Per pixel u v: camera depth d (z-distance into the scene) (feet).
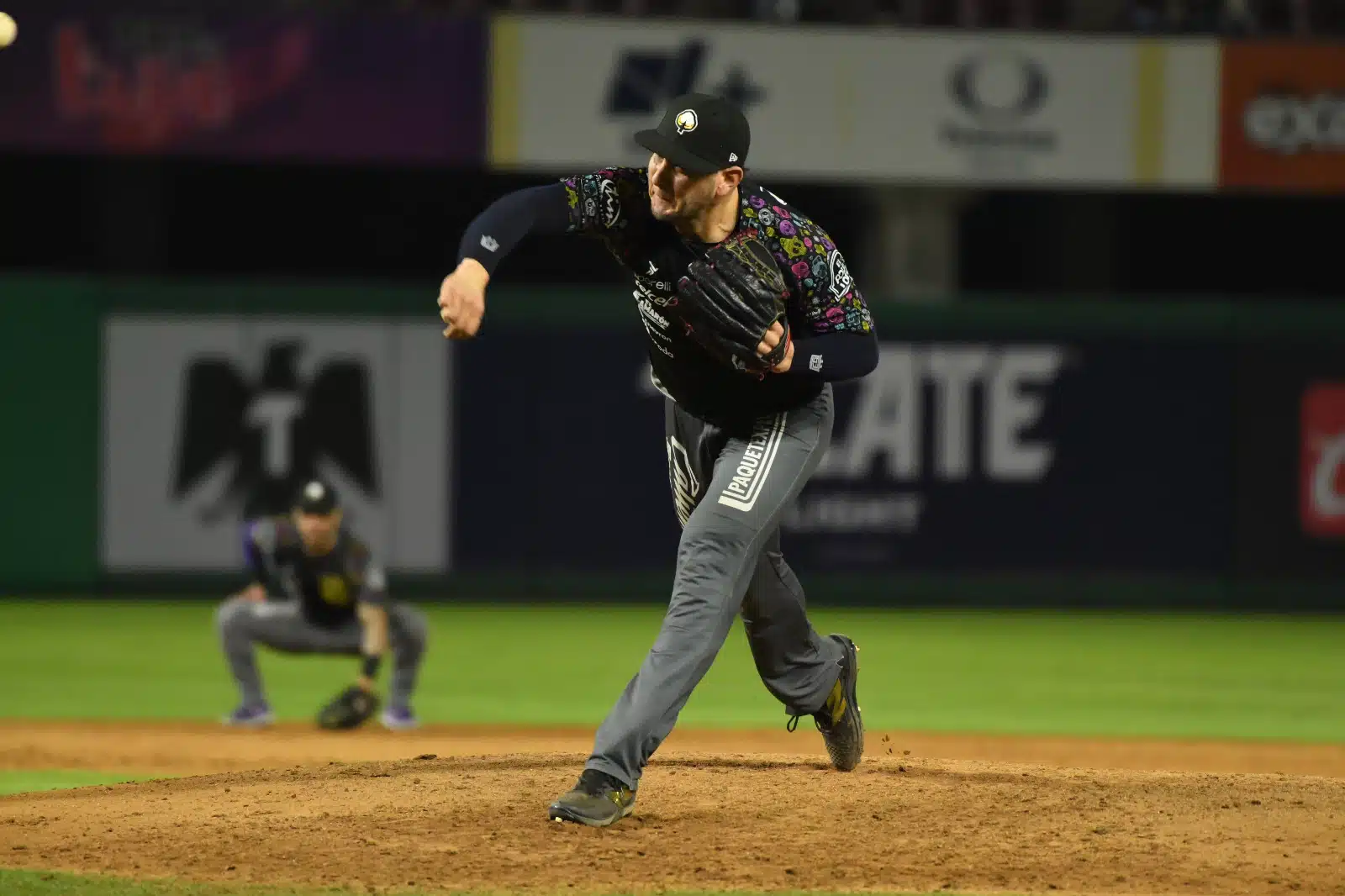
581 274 225.97
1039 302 187.52
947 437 186.91
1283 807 56.49
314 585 106.83
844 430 185.78
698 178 48.88
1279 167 184.14
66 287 178.60
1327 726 116.37
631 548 186.70
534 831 52.26
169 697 123.03
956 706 123.85
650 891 47.16
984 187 203.41
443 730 106.93
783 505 53.16
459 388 184.24
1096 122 183.52
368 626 106.42
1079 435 187.93
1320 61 183.42
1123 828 53.78
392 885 47.42
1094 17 187.62
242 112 175.22
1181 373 188.65
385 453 183.21
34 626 161.27
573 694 126.82
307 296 181.98
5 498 178.81
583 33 179.22
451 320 48.24
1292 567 189.47
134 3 172.76
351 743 98.89
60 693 124.26
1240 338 188.75
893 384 186.39
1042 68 183.11
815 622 175.52
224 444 181.06
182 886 47.19
